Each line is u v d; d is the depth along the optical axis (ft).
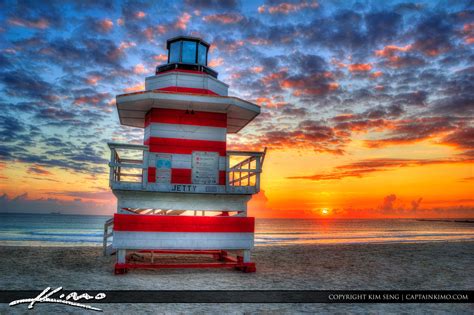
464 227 424.46
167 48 50.70
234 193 42.39
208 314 25.62
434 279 41.57
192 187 41.47
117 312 25.68
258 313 26.21
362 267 50.37
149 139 43.60
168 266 41.91
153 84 47.19
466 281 40.55
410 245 89.92
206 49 50.24
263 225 435.12
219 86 47.91
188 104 42.96
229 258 49.47
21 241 136.46
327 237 196.24
